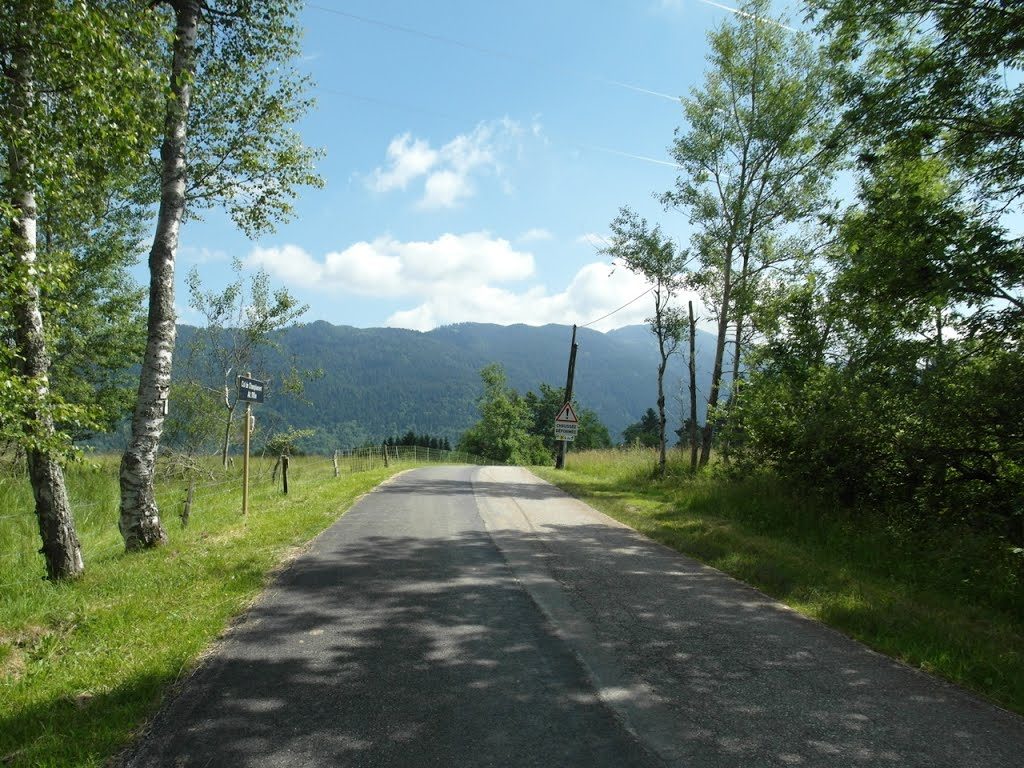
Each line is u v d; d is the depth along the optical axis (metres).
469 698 4.28
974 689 4.68
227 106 10.97
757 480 13.74
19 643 5.20
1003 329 9.61
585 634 5.65
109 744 3.59
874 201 11.04
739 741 3.78
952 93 9.88
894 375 10.70
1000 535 8.77
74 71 6.44
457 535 10.30
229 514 12.24
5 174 7.16
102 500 14.42
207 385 13.48
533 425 89.19
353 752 3.55
